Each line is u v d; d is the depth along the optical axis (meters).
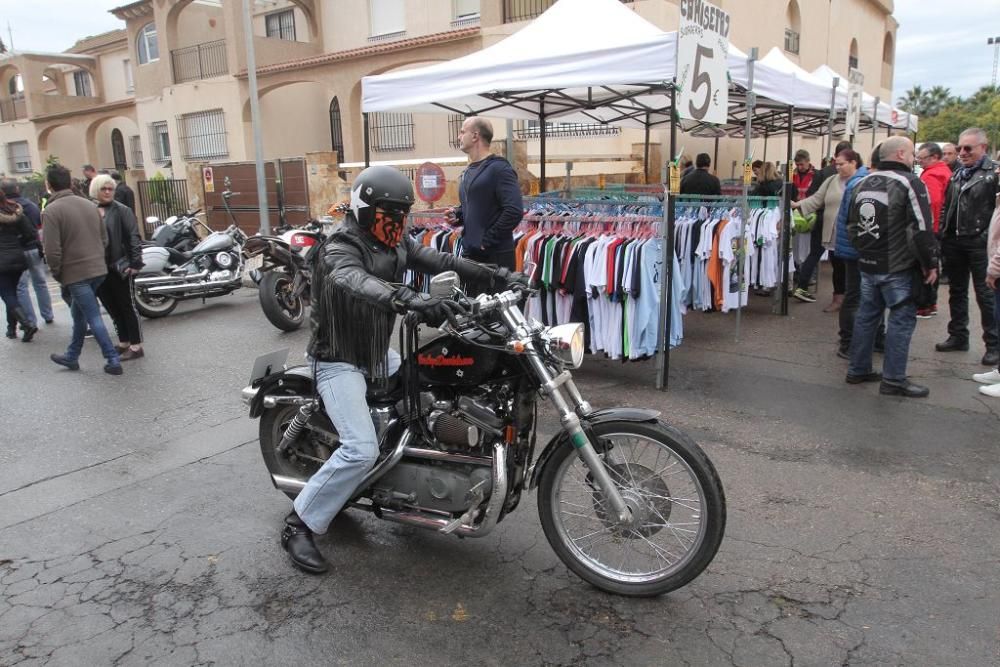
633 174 13.86
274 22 21.36
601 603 3.08
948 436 4.77
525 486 3.27
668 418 5.16
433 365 3.16
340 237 3.14
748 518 3.76
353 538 3.66
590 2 6.81
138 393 6.09
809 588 3.15
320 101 20.70
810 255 9.05
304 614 3.05
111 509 4.03
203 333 8.30
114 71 28.09
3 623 3.03
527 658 2.75
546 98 8.34
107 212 6.84
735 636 2.85
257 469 4.54
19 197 8.84
